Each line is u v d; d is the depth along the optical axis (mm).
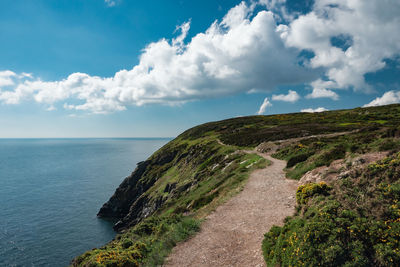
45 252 44875
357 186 10602
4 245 47219
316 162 20766
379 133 21922
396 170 9914
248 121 104750
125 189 77000
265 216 14508
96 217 66875
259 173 26281
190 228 14430
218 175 36625
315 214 9750
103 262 10766
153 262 10984
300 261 7918
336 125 63312
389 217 8086
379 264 6871
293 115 114375
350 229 7906
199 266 10312
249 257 10461
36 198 83750
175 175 65375
